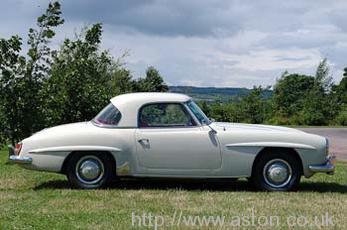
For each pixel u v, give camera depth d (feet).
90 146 30.09
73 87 49.14
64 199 27.35
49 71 48.55
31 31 47.75
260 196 28.73
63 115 49.34
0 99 45.65
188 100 31.17
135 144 30.22
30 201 26.84
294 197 28.53
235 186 32.22
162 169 30.32
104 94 50.96
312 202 27.17
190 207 25.57
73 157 30.37
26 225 21.97
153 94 31.37
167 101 30.78
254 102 141.38
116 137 30.22
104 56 54.95
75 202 26.61
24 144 30.55
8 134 46.11
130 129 30.42
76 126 31.14
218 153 30.22
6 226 21.79
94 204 26.12
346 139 88.53
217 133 30.32
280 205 26.27
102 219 23.00
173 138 30.19
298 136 30.55
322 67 159.94
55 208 25.21
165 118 30.66
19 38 45.73
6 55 45.60
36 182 32.86
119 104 30.81
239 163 30.27
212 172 30.35
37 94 46.50
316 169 30.42
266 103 149.79
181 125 30.50
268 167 30.53
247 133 30.37
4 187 31.14
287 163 30.58
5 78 45.47
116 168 30.30
